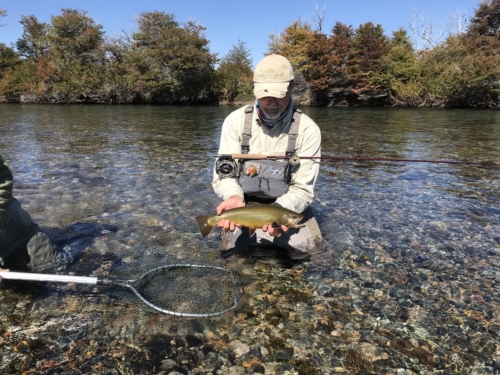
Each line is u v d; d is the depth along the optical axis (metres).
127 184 6.27
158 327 2.68
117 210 5.01
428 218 4.91
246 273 3.47
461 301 3.07
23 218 3.27
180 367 2.33
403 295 3.15
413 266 3.64
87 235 4.21
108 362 2.35
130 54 45.34
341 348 2.52
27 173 6.87
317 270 3.54
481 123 18.91
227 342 2.55
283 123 3.73
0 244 3.06
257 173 3.73
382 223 4.72
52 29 47.59
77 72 44.34
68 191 5.78
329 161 8.62
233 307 2.92
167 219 4.75
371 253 3.89
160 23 47.59
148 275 3.34
